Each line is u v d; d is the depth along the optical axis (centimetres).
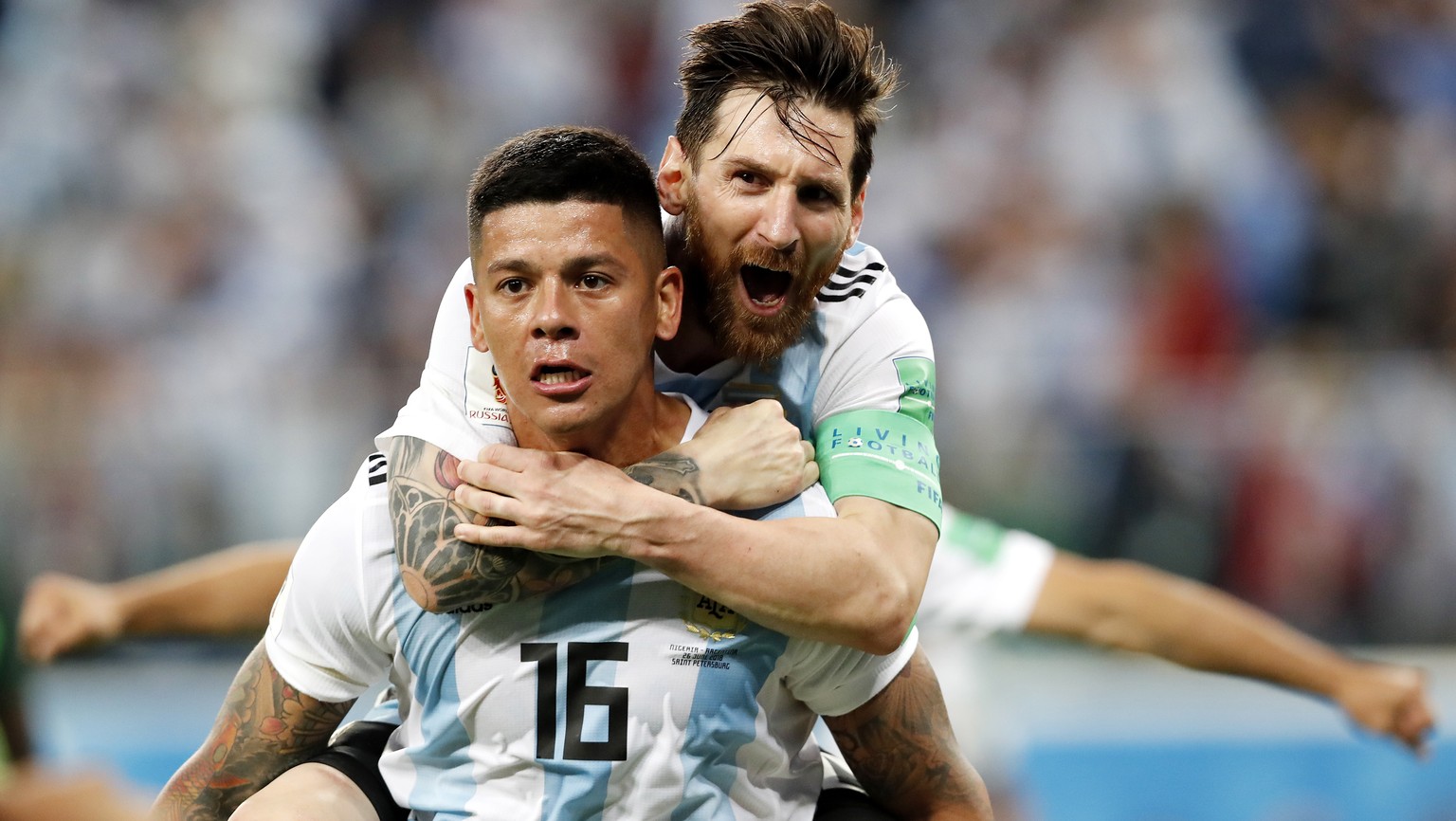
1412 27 4019
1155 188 3734
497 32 3981
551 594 1048
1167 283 3634
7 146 3750
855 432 1123
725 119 1073
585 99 3984
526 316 968
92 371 2591
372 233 3784
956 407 2725
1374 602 2533
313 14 3950
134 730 2334
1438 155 3866
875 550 1038
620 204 977
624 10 4031
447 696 1059
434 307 3709
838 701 1129
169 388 2525
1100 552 2514
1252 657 1922
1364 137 3853
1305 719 2444
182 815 1132
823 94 1071
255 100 3850
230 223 3703
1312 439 2544
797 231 1064
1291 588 2522
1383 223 3756
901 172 3809
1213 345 3606
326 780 1093
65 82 3828
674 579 1014
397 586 1049
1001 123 3838
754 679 1064
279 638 1088
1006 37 3919
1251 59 3903
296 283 3638
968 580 1964
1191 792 2398
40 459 2458
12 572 2422
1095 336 3588
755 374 1152
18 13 3903
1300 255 3716
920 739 1171
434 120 3906
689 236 1108
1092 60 3856
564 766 1040
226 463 2514
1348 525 2539
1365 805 2380
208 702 2391
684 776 1050
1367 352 3406
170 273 3641
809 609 1011
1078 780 2408
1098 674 2506
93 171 3756
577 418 982
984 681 2475
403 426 1077
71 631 1778
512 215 964
